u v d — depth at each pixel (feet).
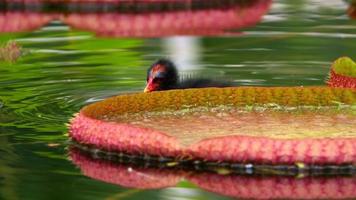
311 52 59.16
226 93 42.22
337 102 42.47
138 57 58.44
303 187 33.45
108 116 40.19
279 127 38.70
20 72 53.57
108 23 77.77
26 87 49.52
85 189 33.01
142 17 82.53
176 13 85.71
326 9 83.97
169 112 41.42
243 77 51.44
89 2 87.86
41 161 36.32
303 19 76.69
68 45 63.52
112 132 36.83
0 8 88.84
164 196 32.45
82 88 49.32
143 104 41.19
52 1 88.58
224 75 51.75
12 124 41.91
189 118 40.34
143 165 35.94
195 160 35.40
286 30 70.03
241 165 35.04
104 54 59.62
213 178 34.40
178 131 38.09
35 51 60.70
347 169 34.83
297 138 35.50
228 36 67.56
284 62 55.77
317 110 41.83
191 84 48.29
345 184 33.73
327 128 38.45
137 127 36.42
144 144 36.06
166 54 59.31
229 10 86.99
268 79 50.83
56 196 32.22
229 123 39.40
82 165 35.86
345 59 47.93
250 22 76.33
